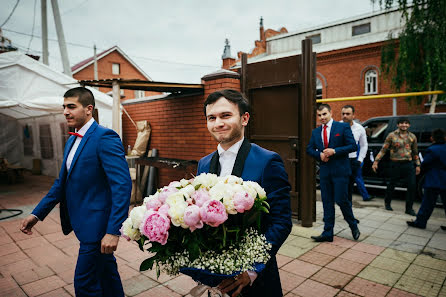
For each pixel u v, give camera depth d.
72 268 3.43
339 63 19.25
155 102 7.26
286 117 4.87
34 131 11.63
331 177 3.91
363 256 3.52
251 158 1.36
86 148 2.05
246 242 1.13
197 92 6.04
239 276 1.13
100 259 2.01
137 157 7.11
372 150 6.68
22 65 7.90
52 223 5.13
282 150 4.95
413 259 3.41
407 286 2.83
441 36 10.98
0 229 4.89
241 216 1.13
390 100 17.59
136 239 1.17
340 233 4.33
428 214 4.43
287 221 1.31
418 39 11.52
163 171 7.08
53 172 10.78
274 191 1.32
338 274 3.10
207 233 1.11
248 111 1.42
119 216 1.88
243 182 1.18
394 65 12.95
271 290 1.36
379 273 3.10
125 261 3.57
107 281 2.11
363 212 5.49
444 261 3.34
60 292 2.91
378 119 6.80
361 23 21.84
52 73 8.23
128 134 8.28
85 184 2.03
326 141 3.96
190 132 6.38
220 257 1.10
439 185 4.24
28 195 7.65
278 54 25.83
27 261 3.63
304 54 4.54
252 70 5.23
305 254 3.60
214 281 1.13
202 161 1.62
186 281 3.07
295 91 4.74
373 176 6.68
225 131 1.34
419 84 11.98
